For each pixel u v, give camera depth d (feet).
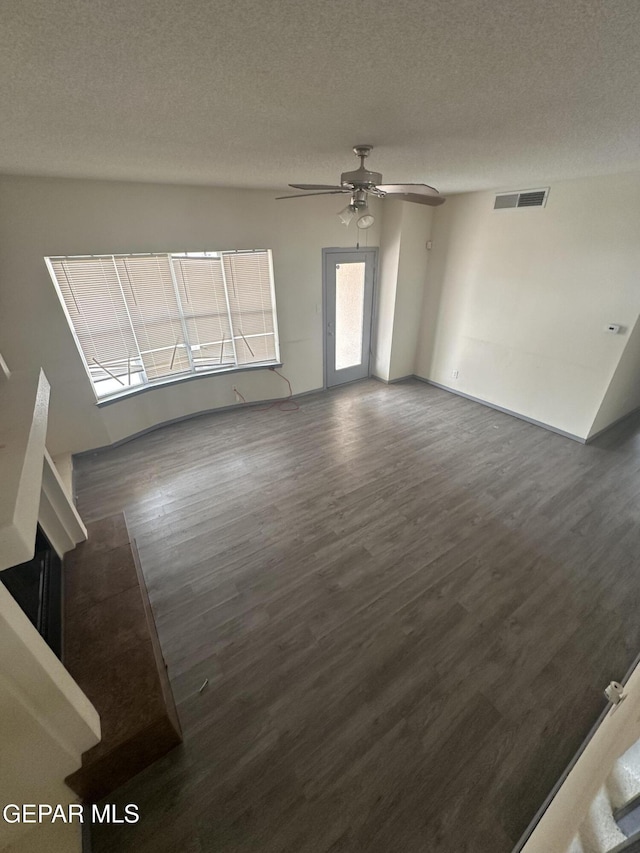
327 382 18.24
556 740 5.45
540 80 4.06
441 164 8.77
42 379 6.59
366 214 8.09
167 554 8.80
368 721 5.69
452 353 17.29
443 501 10.50
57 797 4.35
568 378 13.30
